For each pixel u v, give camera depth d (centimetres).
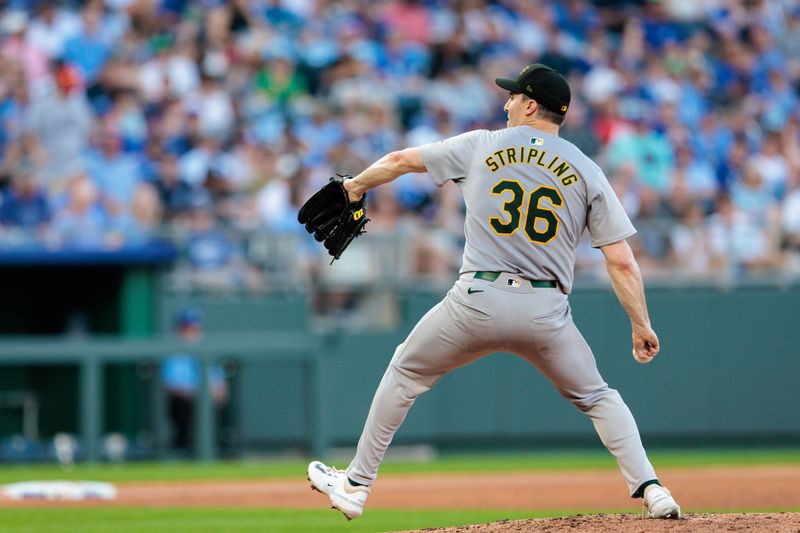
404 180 5806
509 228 1873
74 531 2655
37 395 4906
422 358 1948
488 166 1900
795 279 5441
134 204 5331
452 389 5244
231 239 5138
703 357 5375
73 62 6166
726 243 5469
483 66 6900
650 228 5453
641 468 1950
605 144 6544
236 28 6606
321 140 6162
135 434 4894
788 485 3691
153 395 4881
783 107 7281
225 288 5078
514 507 3275
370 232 5262
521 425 5272
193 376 4962
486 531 1973
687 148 6600
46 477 4203
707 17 7550
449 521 2823
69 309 4972
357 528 2686
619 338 5294
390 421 1992
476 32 6988
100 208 5284
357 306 5253
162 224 5428
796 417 5400
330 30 6756
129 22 6412
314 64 6581
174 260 4931
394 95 6588
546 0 7344
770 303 5400
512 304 1869
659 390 5328
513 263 1875
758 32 7600
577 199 1894
